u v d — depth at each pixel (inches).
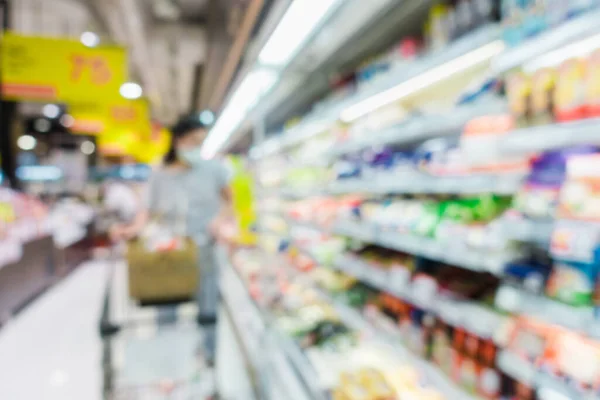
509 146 45.2
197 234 124.5
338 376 82.9
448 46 60.4
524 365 42.1
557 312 38.5
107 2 250.8
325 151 120.0
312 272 129.6
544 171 44.2
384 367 82.4
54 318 184.5
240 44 102.0
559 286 39.6
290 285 138.9
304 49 84.9
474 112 57.2
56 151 472.1
